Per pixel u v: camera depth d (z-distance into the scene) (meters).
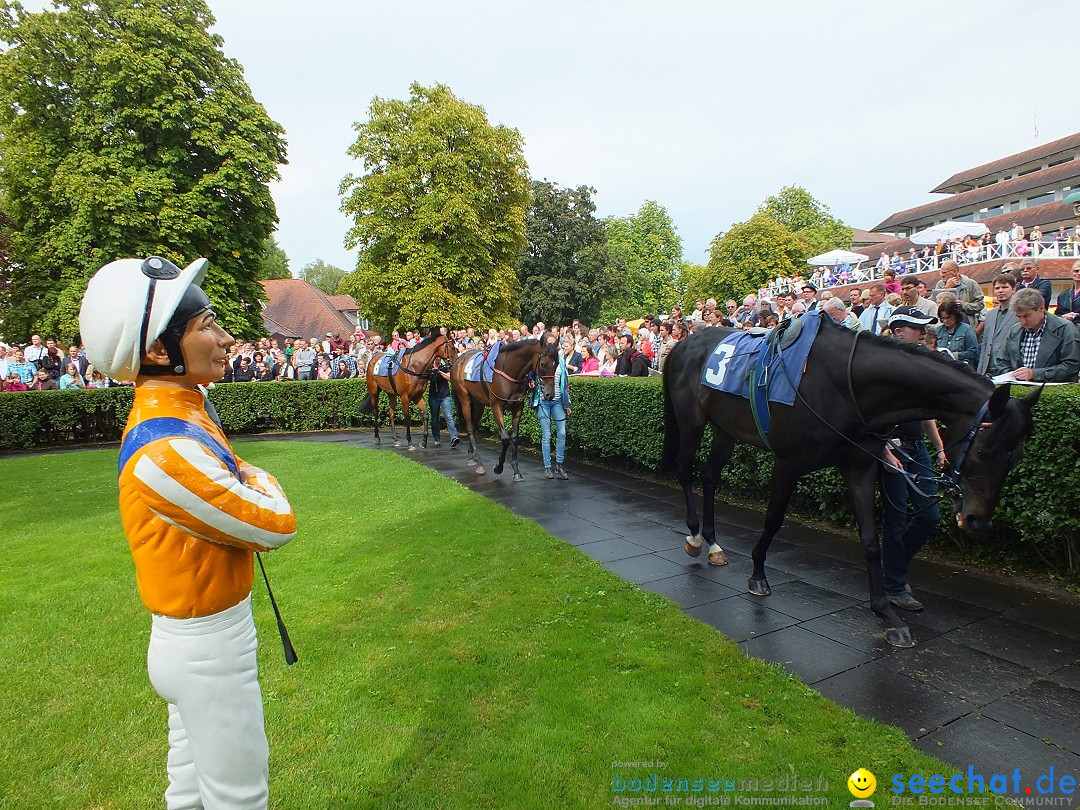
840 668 3.02
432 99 23.20
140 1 17.09
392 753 2.46
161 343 1.42
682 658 3.10
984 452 2.85
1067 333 4.08
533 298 36.16
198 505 1.29
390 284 22.02
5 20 16.80
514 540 5.03
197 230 16.95
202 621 1.37
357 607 3.85
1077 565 3.87
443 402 10.91
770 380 3.64
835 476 5.07
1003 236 23.55
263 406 14.73
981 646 3.18
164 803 2.24
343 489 7.34
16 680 3.11
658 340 10.64
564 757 2.40
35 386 14.22
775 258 38.78
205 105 17.06
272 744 2.53
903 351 3.20
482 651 3.23
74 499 7.28
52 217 16.94
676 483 7.41
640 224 52.62
